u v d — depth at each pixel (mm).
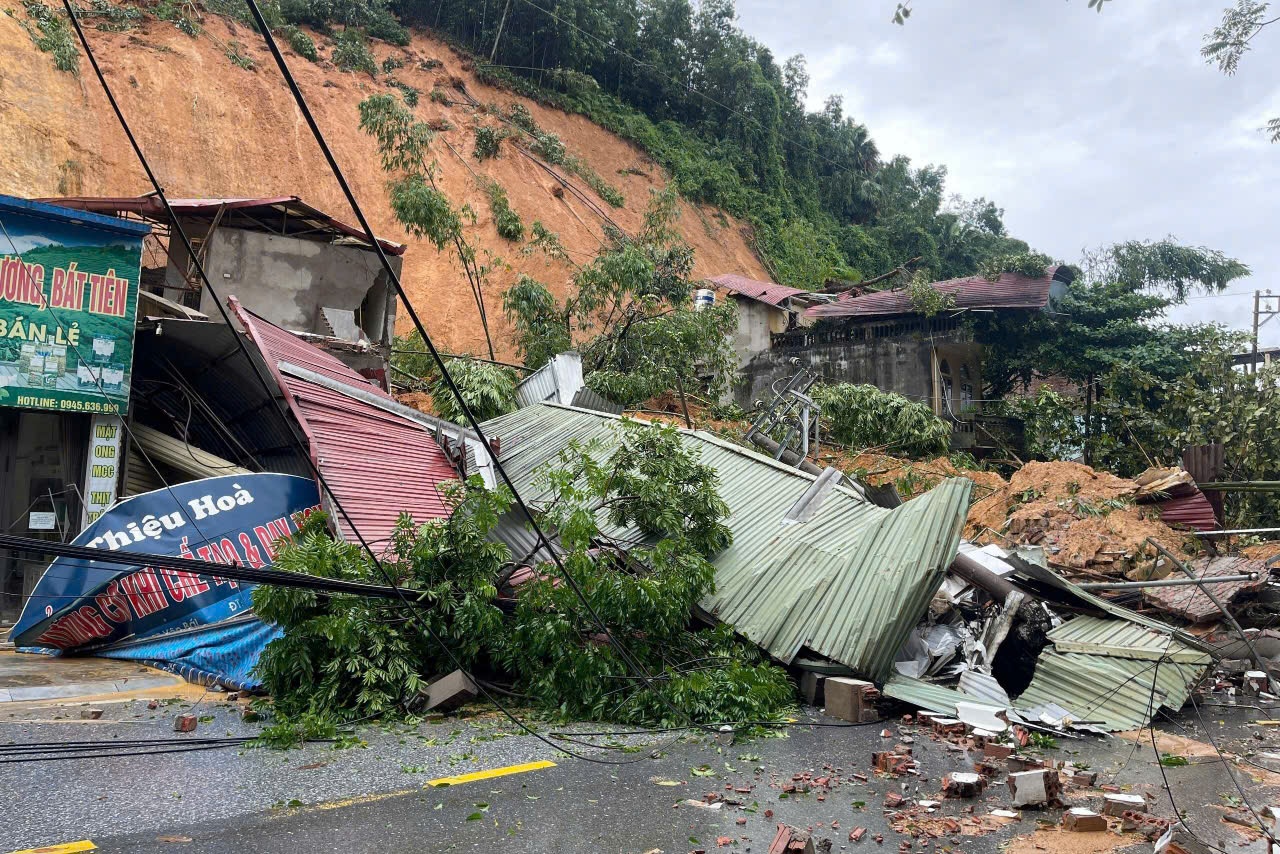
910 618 10164
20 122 30453
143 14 37750
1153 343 30125
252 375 13461
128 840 5484
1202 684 11664
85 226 12812
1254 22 11727
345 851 5414
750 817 6312
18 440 12633
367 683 8859
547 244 27516
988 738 8664
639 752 8094
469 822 6012
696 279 43781
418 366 25188
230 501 11211
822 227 64188
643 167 53000
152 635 10906
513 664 9789
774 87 64500
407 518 10156
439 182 40250
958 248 68500
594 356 24141
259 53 40469
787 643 10562
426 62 46719
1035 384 37156
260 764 7254
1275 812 6125
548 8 51750
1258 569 14336
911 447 24922
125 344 13086
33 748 6965
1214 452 21250
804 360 34656
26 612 10664
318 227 20250
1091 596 11789
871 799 6863
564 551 11297
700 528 11836
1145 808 6609
